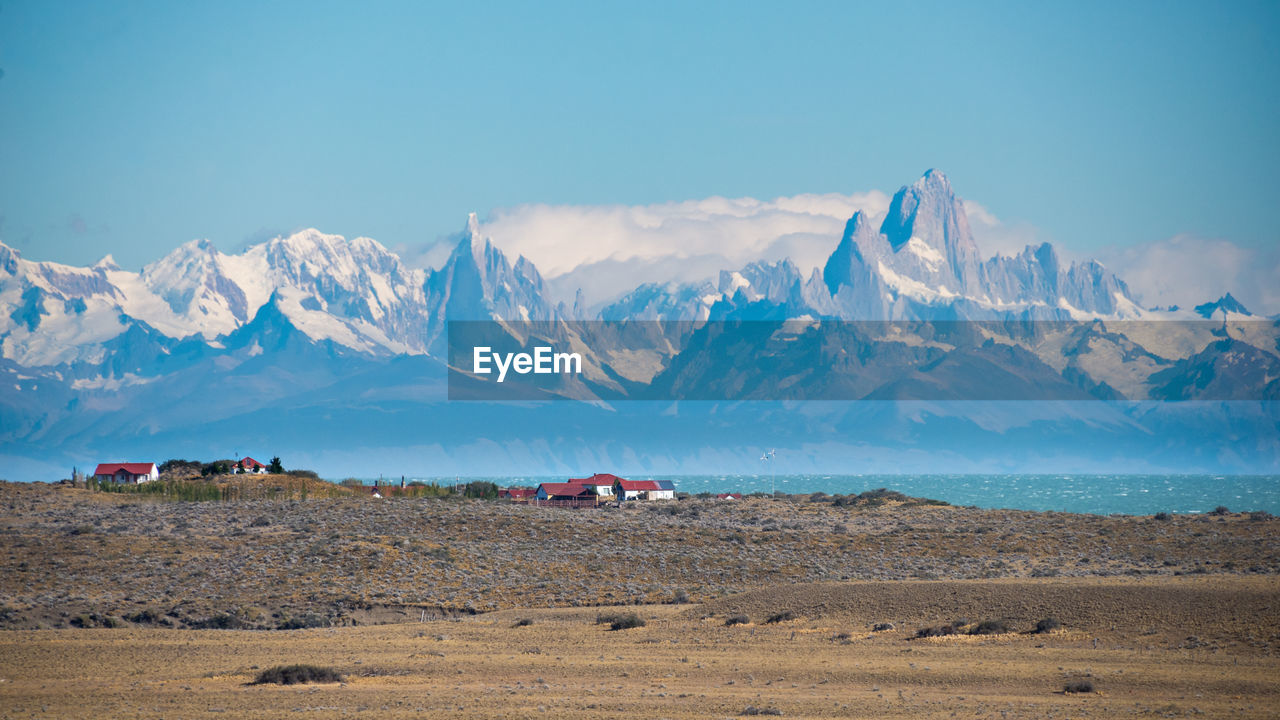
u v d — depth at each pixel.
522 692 185.50
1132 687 184.00
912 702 175.00
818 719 163.62
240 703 176.75
